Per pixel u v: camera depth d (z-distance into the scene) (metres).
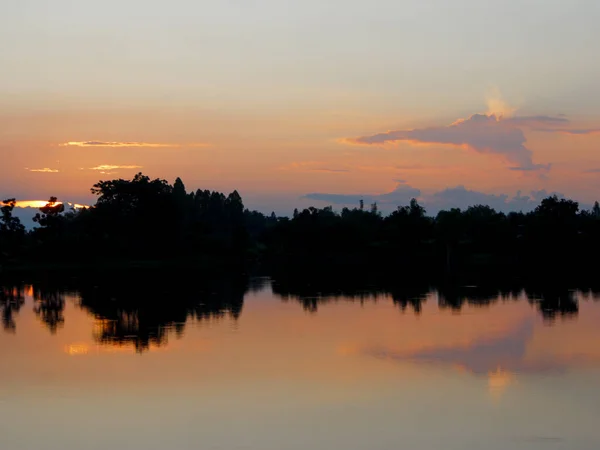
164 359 38.91
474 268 119.12
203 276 105.12
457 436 25.92
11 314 60.25
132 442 25.59
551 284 83.56
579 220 152.00
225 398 30.83
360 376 34.50
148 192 151.12
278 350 41.22
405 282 89.12
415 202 170.25
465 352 40.16
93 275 109.12
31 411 29.25
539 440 25.48
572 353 39.56
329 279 96.12
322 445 25.17
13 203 144.38
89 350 42.03
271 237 173.38
